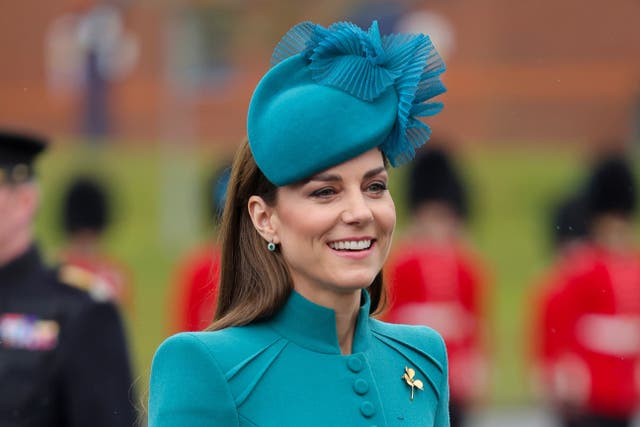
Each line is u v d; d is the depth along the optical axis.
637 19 75.56
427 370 10.64
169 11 65.38
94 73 73.31
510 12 75.94
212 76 73.00
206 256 24.19
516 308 44.50
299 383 9.99
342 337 10.34
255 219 10.24
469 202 30.98
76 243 30.44
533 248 51.44
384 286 11.18
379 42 9.94
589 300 26.62
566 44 75.62
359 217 9.77
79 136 73.88
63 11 75.56
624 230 27.75
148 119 73.44
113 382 15.02
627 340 26.42
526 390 35.75
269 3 57.69
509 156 66.38
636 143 71.56
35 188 15.55
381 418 10.04
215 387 9.79
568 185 55.34
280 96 9.96
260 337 10.12
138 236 54.31
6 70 77.12
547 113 74.25
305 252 9.94
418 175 30.36
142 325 41.50
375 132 9.78
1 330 14.97
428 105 10.19
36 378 14.86
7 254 15.20
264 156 9.92
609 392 26.41
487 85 74.81
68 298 15.12
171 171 61.75
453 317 27.25
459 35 75.69
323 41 9.89
